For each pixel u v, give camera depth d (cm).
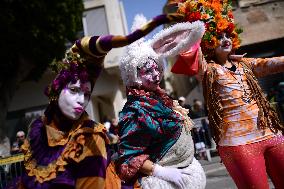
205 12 342
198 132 932
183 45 296
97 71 255
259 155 307
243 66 344
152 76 307
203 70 341
